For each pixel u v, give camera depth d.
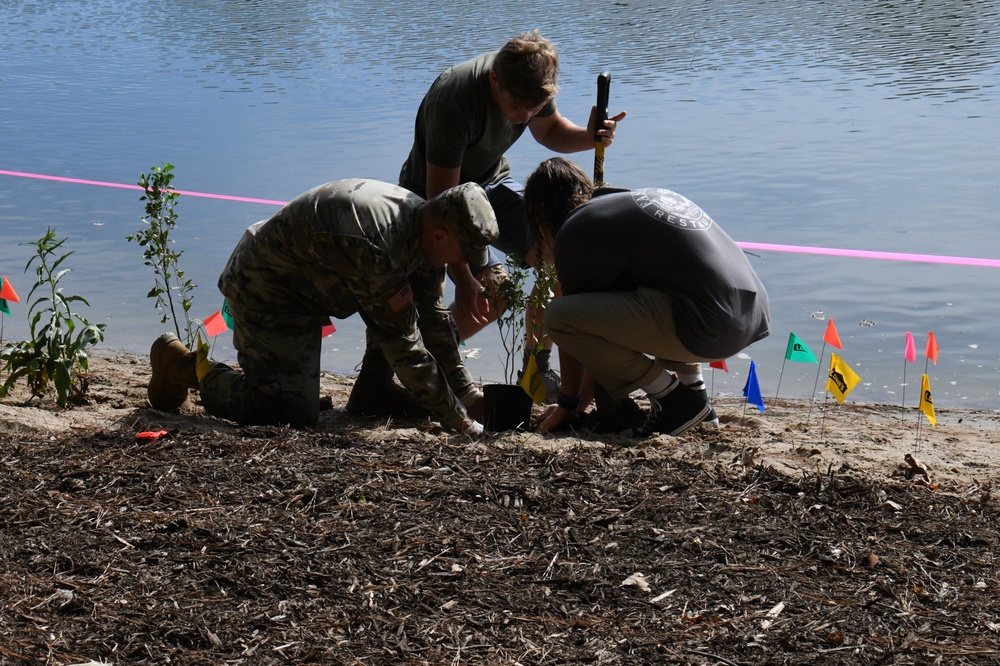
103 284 9.84
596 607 3.81
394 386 6.56
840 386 5.91
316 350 6.07
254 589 3.87
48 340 6.29
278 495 4.66
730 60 22.48
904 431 6.58
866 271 9.80
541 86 6.16
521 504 4.64
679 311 5.55
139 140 15.88
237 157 14.48
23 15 36.06
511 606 3.81
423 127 6.69
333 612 3.74
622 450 5.37
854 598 3.87
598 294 5.67
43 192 12.91
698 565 4.11
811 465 5.41
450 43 25.48
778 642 3.58
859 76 20.30
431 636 3.61
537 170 6.19
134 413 6.04
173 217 7.39
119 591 3.83
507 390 5.98
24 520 4.36
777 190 12.45
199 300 9.46
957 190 12.33
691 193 12.34
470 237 5.57
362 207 5.57
